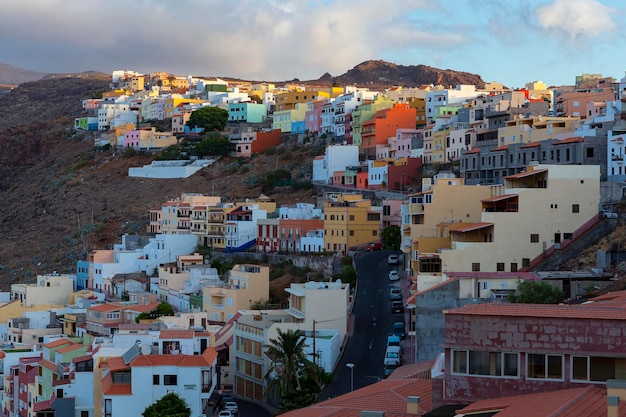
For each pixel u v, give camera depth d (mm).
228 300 195500
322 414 73938
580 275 136875
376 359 150500
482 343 67500
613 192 168625
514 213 156625
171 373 128125
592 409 59094
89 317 196000
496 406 63594
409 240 191375
